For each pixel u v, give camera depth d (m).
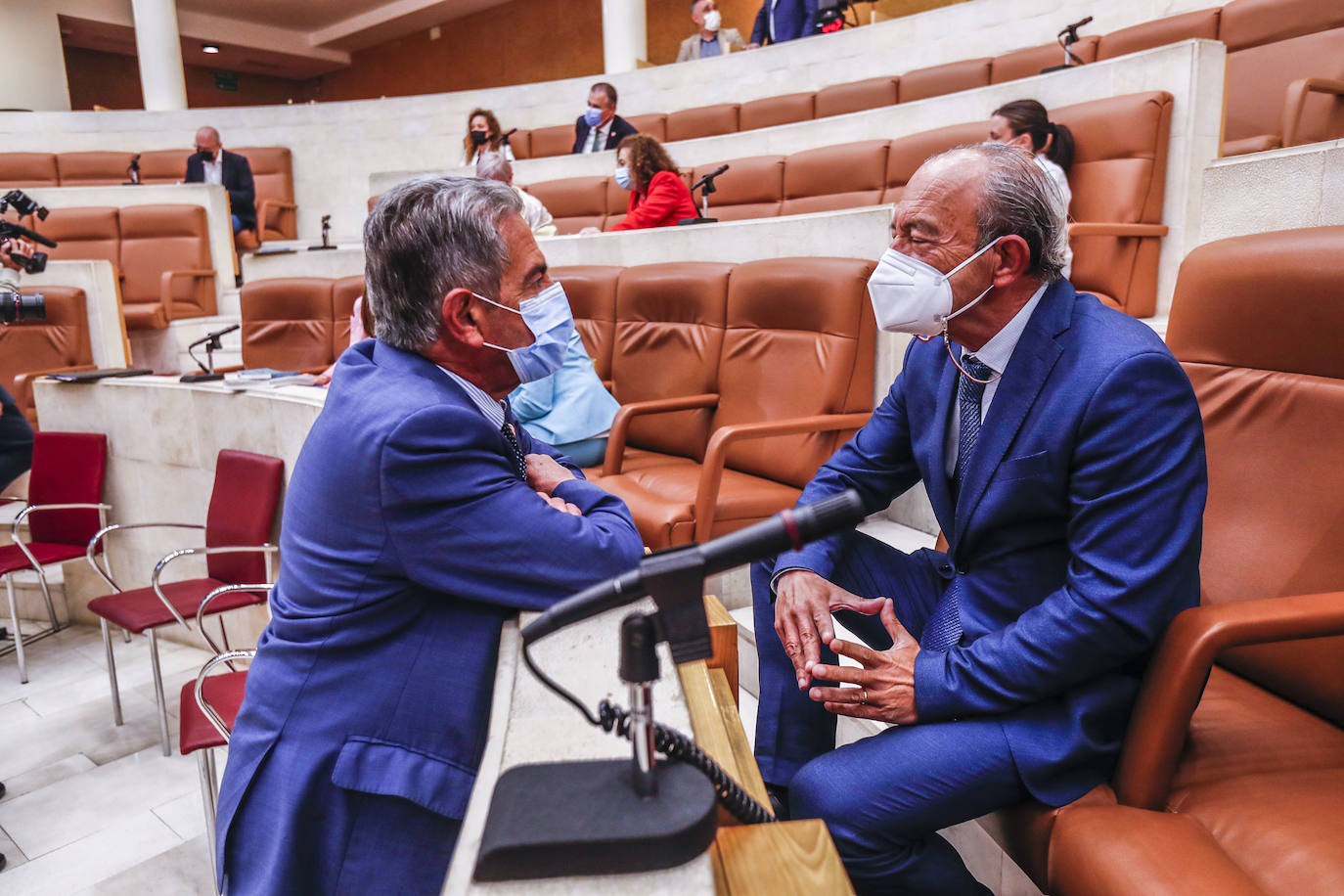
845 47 6.26
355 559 1.00
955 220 1.17
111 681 2.76
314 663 1.02
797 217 2.94
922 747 1.13
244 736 1.06
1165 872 0.93
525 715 0.77
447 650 1.00
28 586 3.68
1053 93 3.69
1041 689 1.11
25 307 3.31
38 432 3.27
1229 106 3.79
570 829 0.59
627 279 2.96
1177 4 4.77
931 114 4.48
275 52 13.08
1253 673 1.31
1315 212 1.65
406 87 13.32
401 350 1.10
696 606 0.58
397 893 0.98
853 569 1.49
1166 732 1.03
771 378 2.46
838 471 1.58
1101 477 1.11
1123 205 3.06
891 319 1.24
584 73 11.63
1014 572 1.25
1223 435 1.39
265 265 5.21
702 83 6.96
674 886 0.58
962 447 1.32
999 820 1.18
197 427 2.89
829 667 1.21
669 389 2.78
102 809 2.33
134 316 5.74
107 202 6.52
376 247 1.05
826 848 0.69
